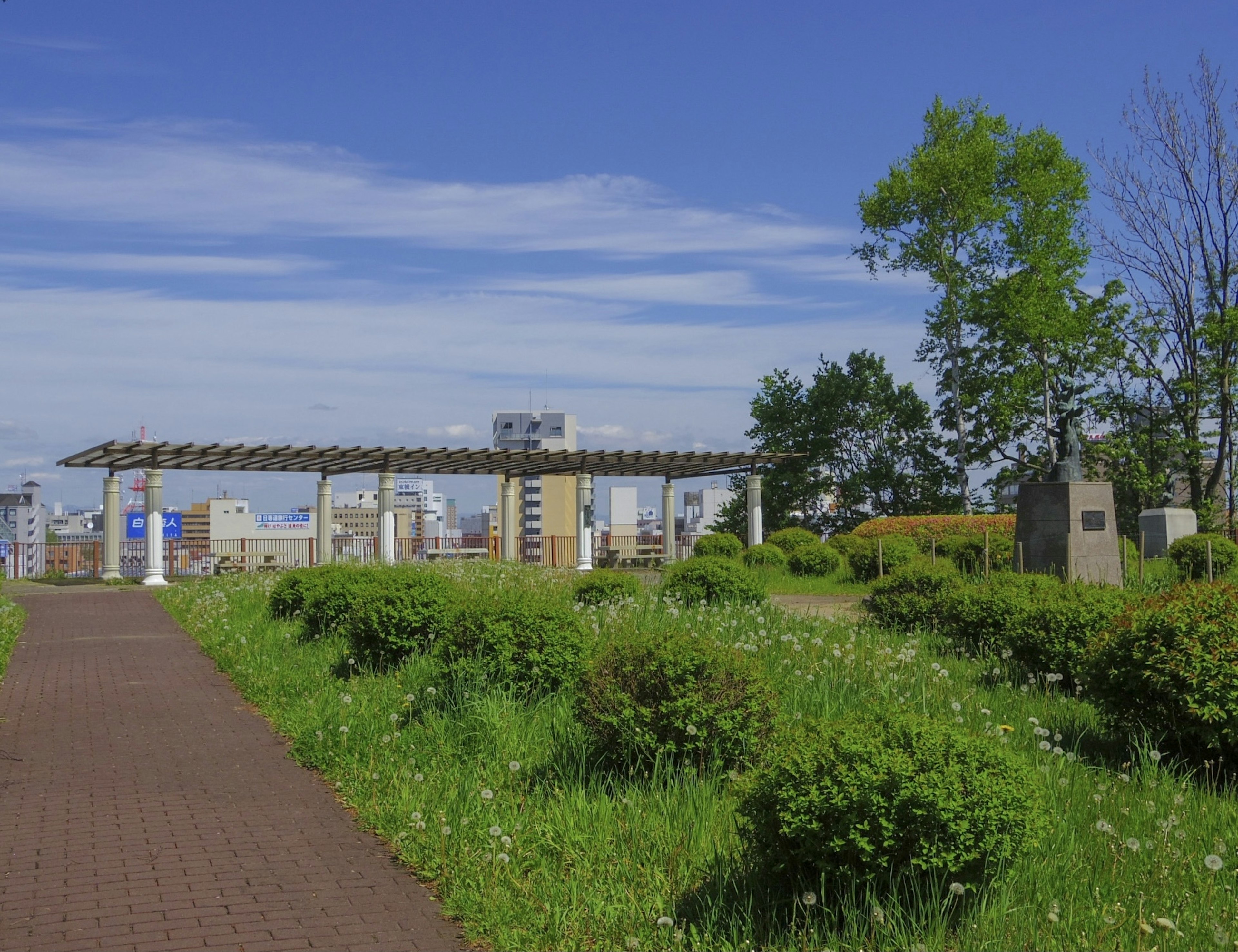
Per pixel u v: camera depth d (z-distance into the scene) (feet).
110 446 86.58
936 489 138.21
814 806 14.10
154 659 43.86
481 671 26.81
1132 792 19.67
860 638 38.68
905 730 14.90
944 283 118.83
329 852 18.63
